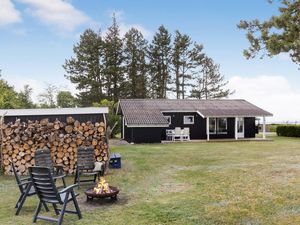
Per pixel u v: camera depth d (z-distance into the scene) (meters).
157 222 5.86
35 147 11.09
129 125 23.67
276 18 10.68
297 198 7.24
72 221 6.03
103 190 7.45
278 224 5.61
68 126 11.32
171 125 26.94
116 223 5.86
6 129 11.10
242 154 16.03
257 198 7.34
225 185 8.77
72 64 44.53
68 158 11.28
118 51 45.31
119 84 44.84
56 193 5.69
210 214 6.24
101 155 11.27
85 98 43.72
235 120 26.56
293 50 10.53
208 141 25.27
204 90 48.88
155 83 46.91
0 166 11.48
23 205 7.21
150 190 8.43
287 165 11.95
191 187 8.68
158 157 15.12
